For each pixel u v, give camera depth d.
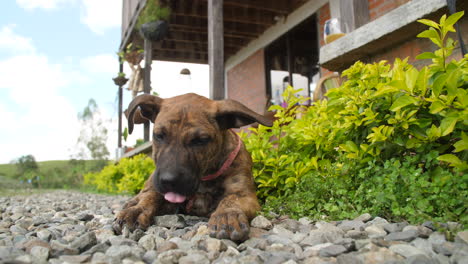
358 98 0.68
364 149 0.65
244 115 0.69
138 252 0.45
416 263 0.36
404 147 0.63
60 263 0.41
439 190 0.54
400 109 0.62
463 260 0.37
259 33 2.56
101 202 1.45
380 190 0.60
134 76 2.56
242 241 0.52
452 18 0.55
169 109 0.68
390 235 0.47
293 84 2.32
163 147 0.65
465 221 0.48
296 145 0.88
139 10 2.20
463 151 0.57
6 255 0.43
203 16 2.26
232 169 0.72
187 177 0.61
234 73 3.00
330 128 0.77
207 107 0.69
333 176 0.71
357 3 0.97
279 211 0.72
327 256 0.41
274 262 0.40
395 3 1.49
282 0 2.20
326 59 0.93
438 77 0.53
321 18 2.05
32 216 0.91
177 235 0.57
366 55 0.90
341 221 0.59
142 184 1.65
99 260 0.42
